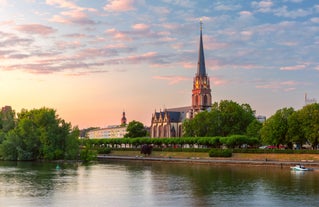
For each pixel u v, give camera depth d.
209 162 188.12
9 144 189.50
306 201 84.44
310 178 122.19
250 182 113.25
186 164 186.88
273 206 79.38
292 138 182.50
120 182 113.06
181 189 100.19
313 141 174.62
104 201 83.19
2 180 113.62
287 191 97.12
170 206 78.88
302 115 179.88
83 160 192.00
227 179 120.69
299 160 173.00
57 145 188.88
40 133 190.00
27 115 197.75
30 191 94.25
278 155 180.75
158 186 105.38
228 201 84.19
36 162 182.62
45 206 77.56
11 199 83.94
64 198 86.00
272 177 125.25
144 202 82.50
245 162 175.62
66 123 193.25
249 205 80.31
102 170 151.88
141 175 133.00
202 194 92.44
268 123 192.38
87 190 97.25
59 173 135.38
